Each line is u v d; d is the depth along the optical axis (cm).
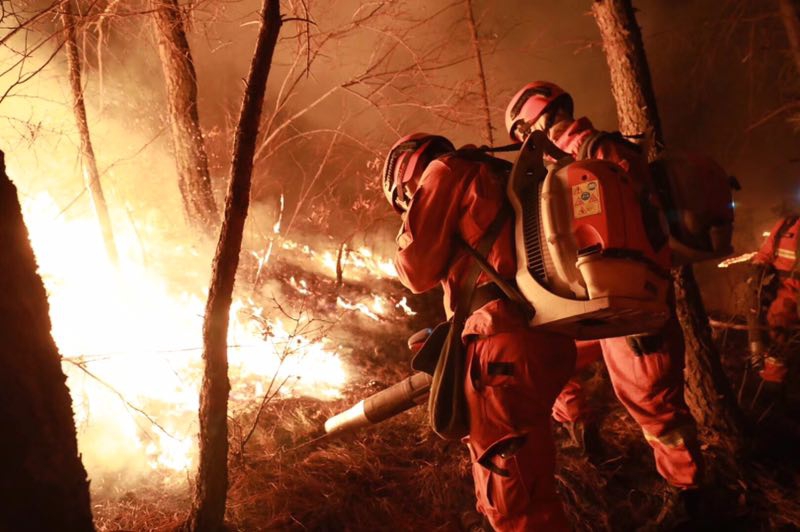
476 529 293
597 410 391
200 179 479
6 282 188
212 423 254
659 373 299
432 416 247
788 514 324
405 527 298
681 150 281
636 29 378
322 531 291
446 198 250
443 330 259
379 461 328
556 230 228
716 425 369
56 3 356
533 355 241
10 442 184
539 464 242
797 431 384
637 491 335
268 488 304
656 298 227
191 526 256
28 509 187
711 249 278
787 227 415
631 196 230
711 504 329
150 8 465
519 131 320
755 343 423
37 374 193
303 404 367
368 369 406
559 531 243
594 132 293
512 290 242
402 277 255
